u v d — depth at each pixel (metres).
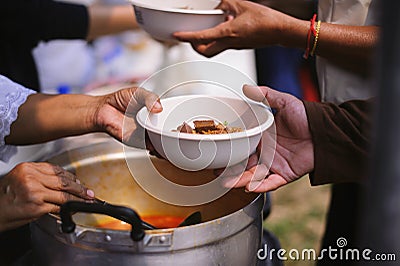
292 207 2.49
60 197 0.81
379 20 0.33
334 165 0.98
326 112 0.98
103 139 1.33
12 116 0.99
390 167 0.31
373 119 0.32
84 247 0.73
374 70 0.32
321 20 1.18
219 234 0.74
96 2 2.21
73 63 2.07
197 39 1.18
